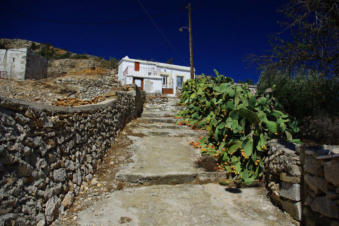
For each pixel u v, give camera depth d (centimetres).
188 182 343
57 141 241
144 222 225
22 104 184
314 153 207
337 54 314
